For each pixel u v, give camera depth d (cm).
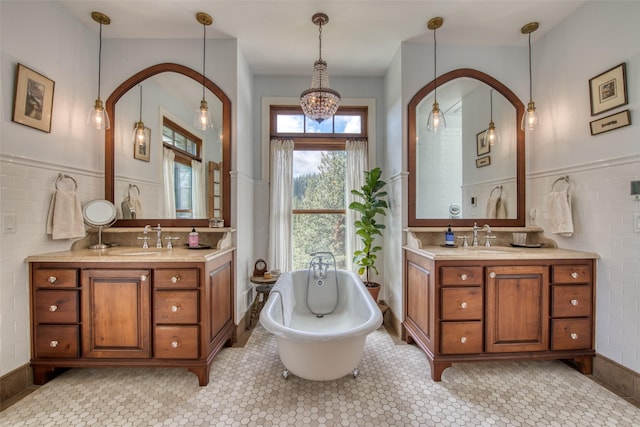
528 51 262
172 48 256
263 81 328
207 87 256
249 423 154
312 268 306
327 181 339
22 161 182
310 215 339
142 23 234
